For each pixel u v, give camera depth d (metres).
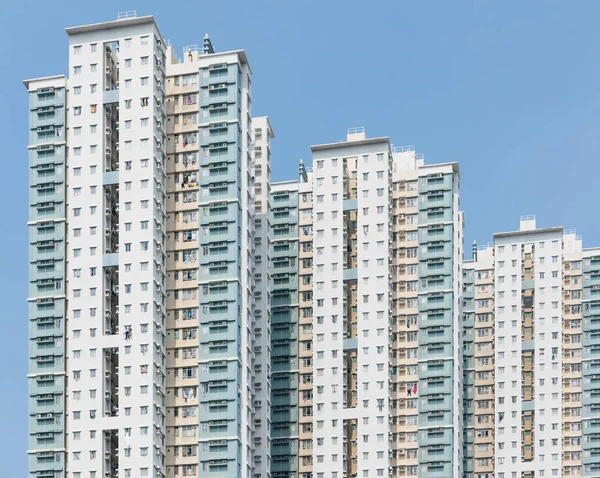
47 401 192.50
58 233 197.62
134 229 195.75
